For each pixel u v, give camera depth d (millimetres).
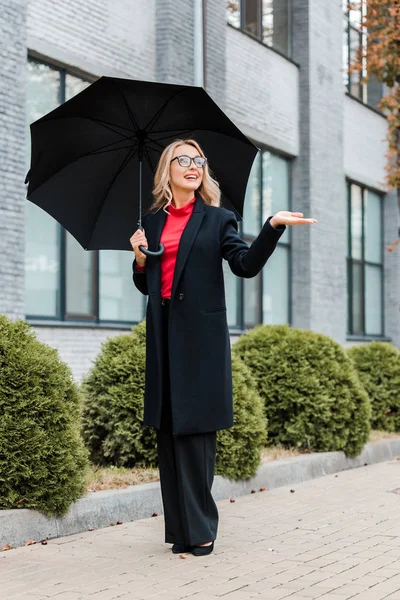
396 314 20953
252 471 7520
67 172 5391
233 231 5086
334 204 17531
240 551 5195
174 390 4953
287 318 16656
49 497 5539
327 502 7051
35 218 10789
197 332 4992
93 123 5320
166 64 12422
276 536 5656
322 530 5863
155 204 5312
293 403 9109
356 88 19422
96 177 5473
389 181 11906
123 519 6160
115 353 7551
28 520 5422
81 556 5062
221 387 5027
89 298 11555
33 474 5461
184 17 12750
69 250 11250
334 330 17422
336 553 5148
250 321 15523
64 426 5684
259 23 15617
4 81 9672
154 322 5066
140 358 7375
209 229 5086
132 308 12367
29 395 5523
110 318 11953
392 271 21031
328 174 17297
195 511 5055
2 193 9633
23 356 5566
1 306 9594
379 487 7906
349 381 9328
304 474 8438
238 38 14742
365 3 11336
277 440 9172
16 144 9836
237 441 7344
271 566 4820
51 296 10977
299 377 9055
